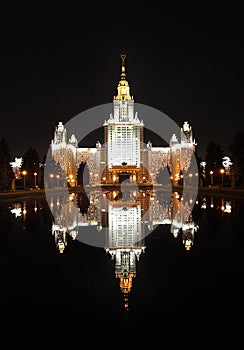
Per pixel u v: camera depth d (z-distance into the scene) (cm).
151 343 1184
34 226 3622
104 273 1938
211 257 2184
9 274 1911
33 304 1513
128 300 1551
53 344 1182
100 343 1185
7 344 1184
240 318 1355
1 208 5584
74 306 1493
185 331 1262
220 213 4344
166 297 1577
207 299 1538
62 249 2544
